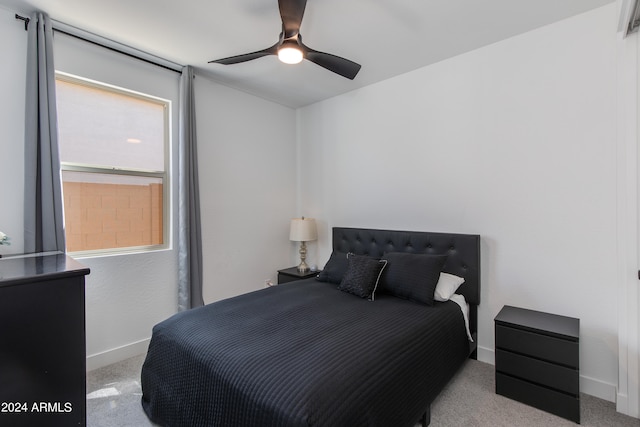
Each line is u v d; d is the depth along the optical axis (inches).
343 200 143.6
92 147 99.7
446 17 85.6
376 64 113.9
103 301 99.7
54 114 86.4
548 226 91.0
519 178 96.0
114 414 75.1
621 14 72.8
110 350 100.8
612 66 81.0
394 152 125.5
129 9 81.7
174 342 68.6
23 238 84.4
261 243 147.4
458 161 108.6
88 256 99.0
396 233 120.5
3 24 81.6
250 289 142.8
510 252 97.9
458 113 108.2
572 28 86.4
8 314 52.4
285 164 157.9
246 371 53.9
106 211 103.0
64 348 58.0
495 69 100.0
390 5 80.0
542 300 92.0
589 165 84.5
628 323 76.2
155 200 114.6
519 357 80.0
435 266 97.6
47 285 56.2
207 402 56.7
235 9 81.5
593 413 75.7
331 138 147.6
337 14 83.6
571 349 72.9
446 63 110.5
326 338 66.0
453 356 85.0
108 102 102.8
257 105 144.9
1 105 81.7
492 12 83.6
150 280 110.3
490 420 72.9
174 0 77.9
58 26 88.5
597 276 83.5
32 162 83.0
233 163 135.6
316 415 44.7
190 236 115.5
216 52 104.6
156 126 114.5
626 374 76.2
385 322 76.6
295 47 76.0
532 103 93.4
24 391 54.1
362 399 51.1
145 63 109.2
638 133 74.7
